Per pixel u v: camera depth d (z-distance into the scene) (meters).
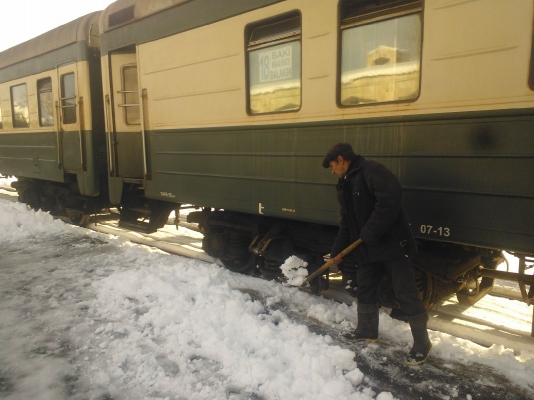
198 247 6.59
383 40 3.31
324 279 4.32
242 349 3.10
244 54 4.23
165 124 5.21
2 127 9.68
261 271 4.86
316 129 3.72
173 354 3.11
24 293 4.39
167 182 5.29
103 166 7.06
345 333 3.27
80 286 4.56
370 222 2.75
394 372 2.86
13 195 12.95
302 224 4.43
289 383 2.71
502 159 2.74
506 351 3.03
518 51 2.64
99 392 2.70
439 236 3.06
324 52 3.61
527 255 2.97
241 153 4.37
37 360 3.07
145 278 4.53
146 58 5.33
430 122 3.05
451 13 2.89
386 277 3.60
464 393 2.62
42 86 8.06
